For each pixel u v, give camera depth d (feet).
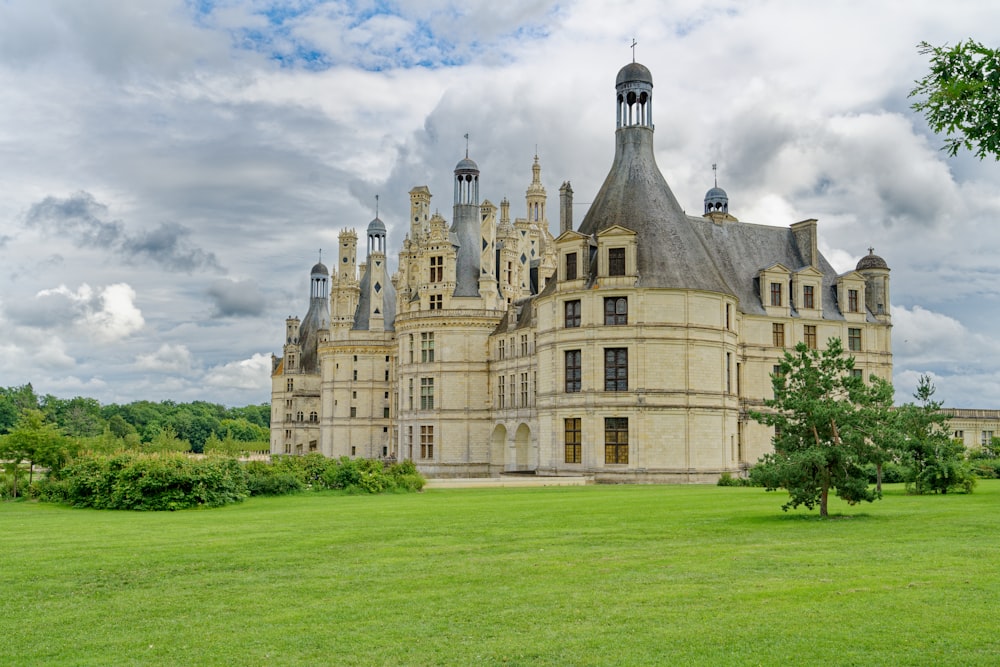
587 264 252.83
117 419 597.11
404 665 53.62
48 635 61.87
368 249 443.73
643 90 268.21
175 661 55.47
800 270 285.64
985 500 143.43
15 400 630.74
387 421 421.59
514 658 54.24
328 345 428.97
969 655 52.39
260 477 178.70
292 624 63.00
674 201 264.93
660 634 58.03
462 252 349.41
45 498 172.86
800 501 118.62
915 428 163.84
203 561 88.22
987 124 52.70
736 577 75.05
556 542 97.35
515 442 309.83
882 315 298.56
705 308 248.32
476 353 336.49
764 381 275.39
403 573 79.92
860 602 64.59
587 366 248.52
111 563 87.71
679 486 214.48
